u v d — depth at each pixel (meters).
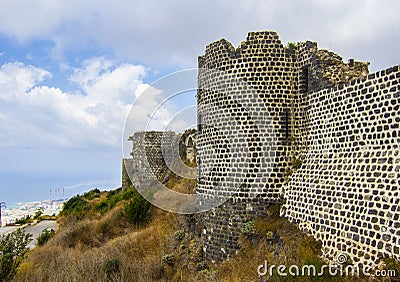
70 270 22.66
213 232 23.66
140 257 26.05
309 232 19.30
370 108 17.36
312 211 19.33
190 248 24.83
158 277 23.41
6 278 22.52
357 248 16.39
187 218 26.64
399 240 14.52
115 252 26.56
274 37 23.06
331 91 19.89
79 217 44.28
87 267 23.16
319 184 19.38
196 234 25.48
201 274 22.19
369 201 16.28
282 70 22.94
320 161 20.28
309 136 21.64
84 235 34.22
